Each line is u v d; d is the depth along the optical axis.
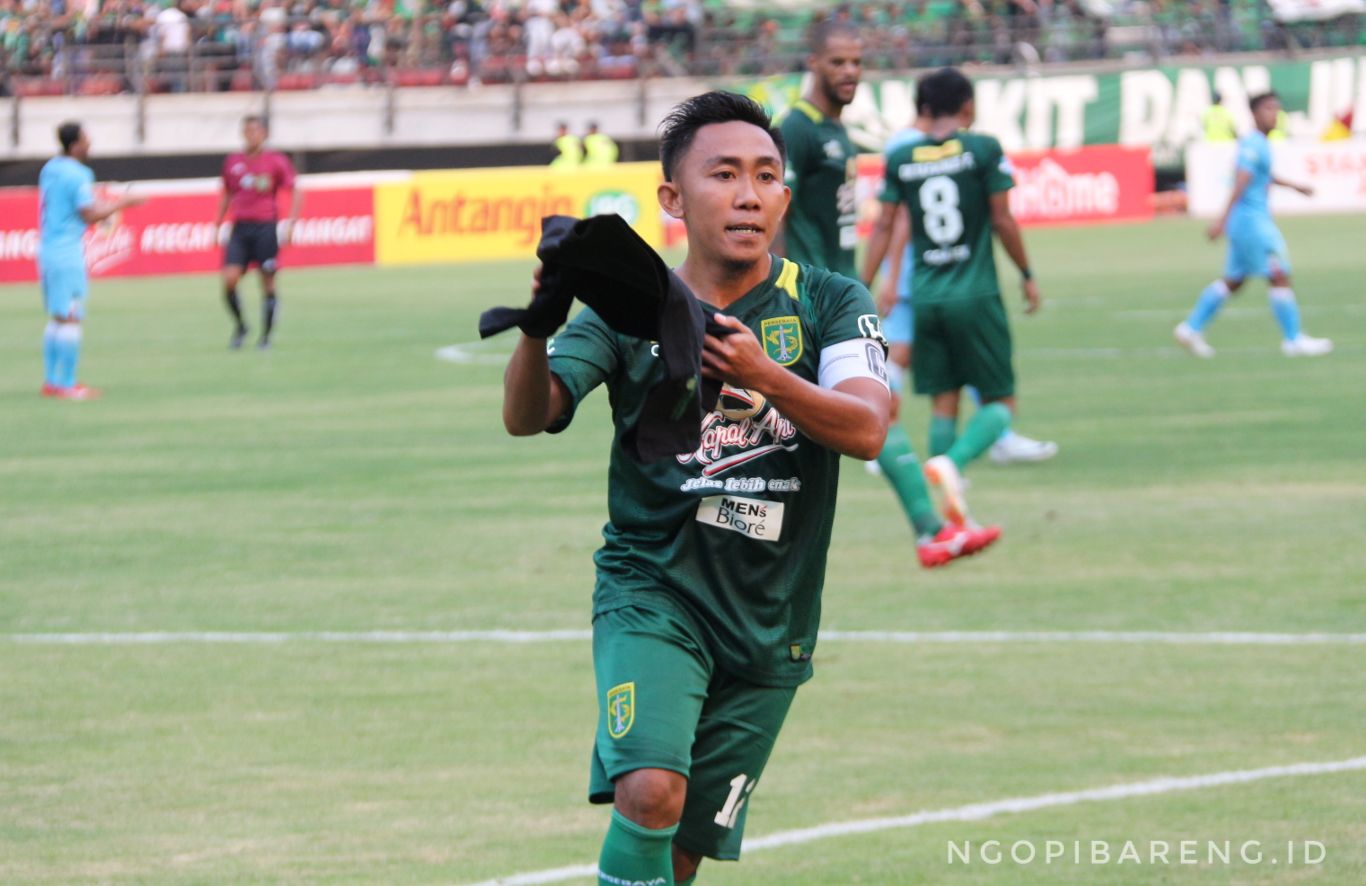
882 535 22.53
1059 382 36.50
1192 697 15.01
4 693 15.71
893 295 23.16
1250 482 25.17
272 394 37.50
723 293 8.98
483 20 93.75
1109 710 14.69
